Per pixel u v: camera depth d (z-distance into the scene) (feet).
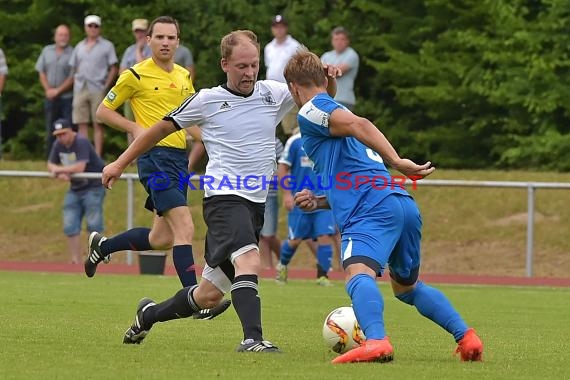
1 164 160.56
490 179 150.20
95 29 150.41
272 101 54.95
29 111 205.05
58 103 155.84
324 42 200.85
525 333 67.87
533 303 92.73
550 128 183.42
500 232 142.82
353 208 49.67
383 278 122.62
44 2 204.44
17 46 207.21
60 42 156.56
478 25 195.52
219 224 53.11
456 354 53.52
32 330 62.39
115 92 74.74
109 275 117.50
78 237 128.36
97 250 73.72
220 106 54.24
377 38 202.69
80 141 124.98
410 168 47.98
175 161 73.56
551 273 134.51
